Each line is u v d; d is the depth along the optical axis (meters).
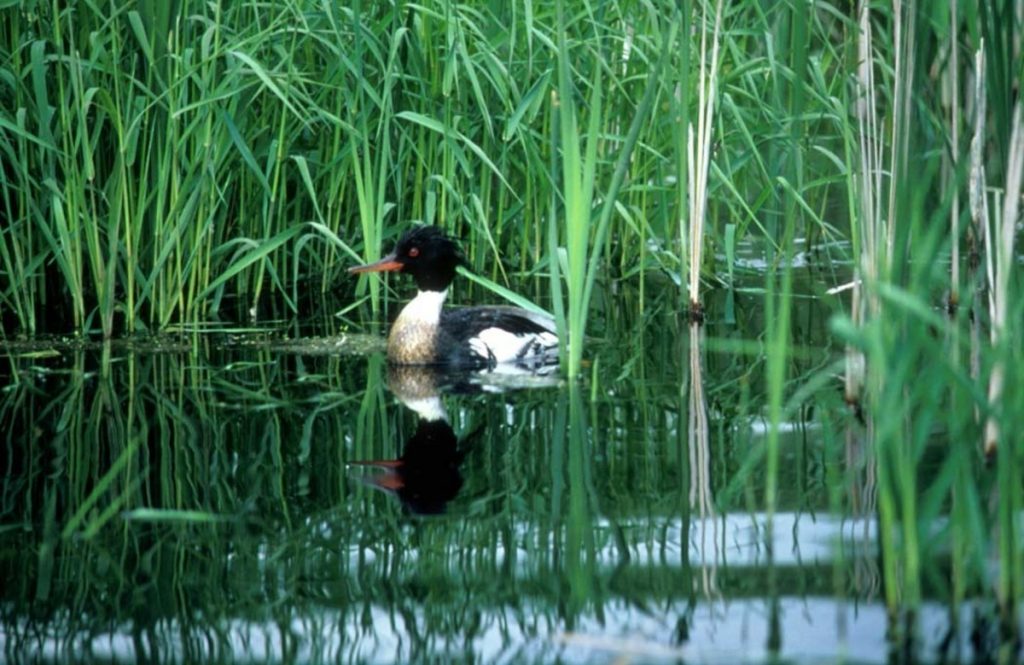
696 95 16.66
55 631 8.11
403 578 8.77
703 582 8.51
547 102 17.14
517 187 17.92
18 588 8.74
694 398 12.61
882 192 12.94
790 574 8.59
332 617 8.21
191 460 11.14
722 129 16.34
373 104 16.91
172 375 13.73
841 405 12.24
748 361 13.81
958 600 7.97
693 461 10.85
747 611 8.08
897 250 9.63
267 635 8.00
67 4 14.95
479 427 11.94
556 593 8.45
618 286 17.19
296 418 12.29
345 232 17.48
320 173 16.42
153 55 15.38
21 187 15.08
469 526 9.62
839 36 19.05
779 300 16.20
